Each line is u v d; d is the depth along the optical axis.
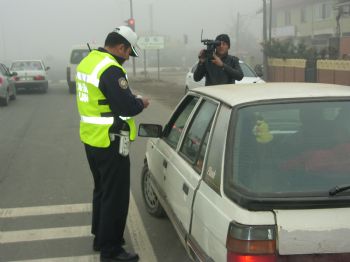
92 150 4.29
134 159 8.75
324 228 2.62
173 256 4.63
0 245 4.98
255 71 13.57
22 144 10.46
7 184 7.25
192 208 3.44
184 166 3.93
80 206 6.16
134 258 4.50
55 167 8.29
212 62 6.71
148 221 5.52
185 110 4.68
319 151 3.05
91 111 4.22
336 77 18.25
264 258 2.62
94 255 4.72
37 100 20.52
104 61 4.17
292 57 23.06
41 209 6.05
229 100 3.43
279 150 3.05
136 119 13.84
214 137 3.39
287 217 2.65
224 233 2.76
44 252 4.80
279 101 3.28
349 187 2.73
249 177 2.90
